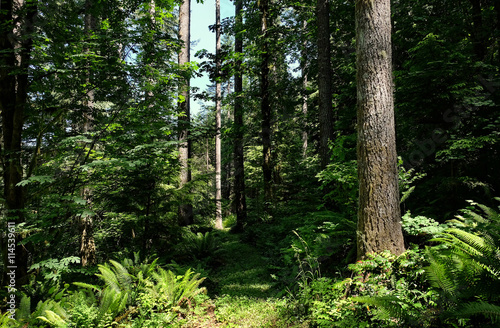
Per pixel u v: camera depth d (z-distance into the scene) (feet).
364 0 14.29
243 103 41.86
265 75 38.68
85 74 18.01
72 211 17.51
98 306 14.85
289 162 44.86
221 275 24.77
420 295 11.07
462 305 8.42
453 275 9.45
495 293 8.50
